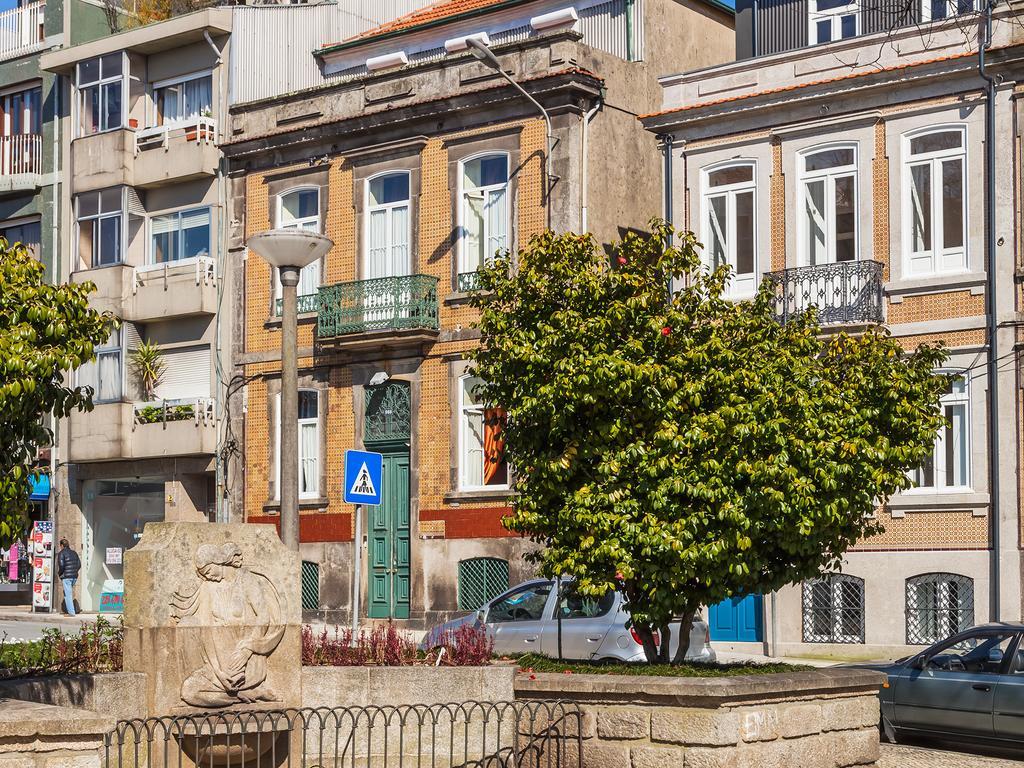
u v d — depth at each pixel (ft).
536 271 49.44
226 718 37.14
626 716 41.91
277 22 121.29
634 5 104.99
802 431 45.44
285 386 52.24
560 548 47.93
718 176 94.38
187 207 120.98
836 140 89.71
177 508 119.55
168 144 121.08
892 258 87.35
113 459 121.29
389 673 42.68
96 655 42.19
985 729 53.11
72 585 119.85
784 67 91.76
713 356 47.19
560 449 48.60
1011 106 83.56
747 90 92.99
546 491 48.47
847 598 86.17
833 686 44.50
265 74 120.57
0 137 134.31
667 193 95.81
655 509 45.70
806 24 94.68
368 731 39.83
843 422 46.39
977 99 84.84
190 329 120.47
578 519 46.44
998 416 82.69
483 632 51.37
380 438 106.42
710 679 41.45
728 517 44.73
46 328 37.01
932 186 86.38
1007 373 82.64
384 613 104.78
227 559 39.81
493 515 99.45
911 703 55.26
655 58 105.81
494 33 112.47
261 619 40.27
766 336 49.80
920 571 83.76
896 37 87.45
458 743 43.11
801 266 90.43
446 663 46.44
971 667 54.19
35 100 133.80
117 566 123.95
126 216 123.03
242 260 116.57
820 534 46.78
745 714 41.11
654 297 47.62
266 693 40.22
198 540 39.60
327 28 123.54
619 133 101.76
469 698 43.27
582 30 107.55
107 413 120.98
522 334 48.49
